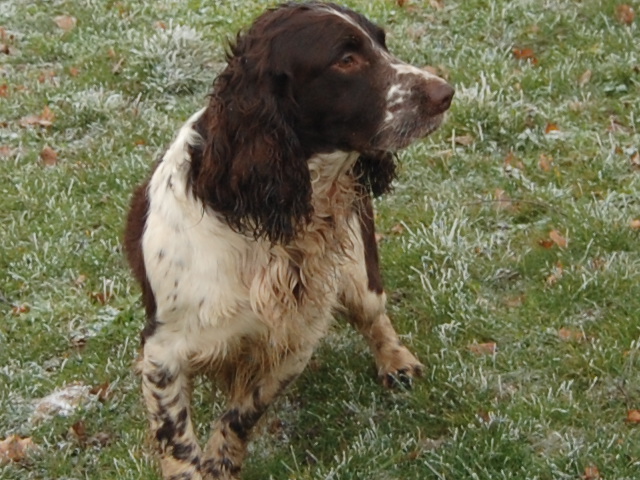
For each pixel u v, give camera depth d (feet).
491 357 22.59
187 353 18.99
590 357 22.13
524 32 36.91
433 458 19.98
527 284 25.16
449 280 25.02
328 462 20.75
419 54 36.40
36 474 21.08
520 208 27.89
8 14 42.96
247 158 17.51
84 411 22.38
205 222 18.22
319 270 18.97
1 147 33.22
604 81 33.45
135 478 20.35
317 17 17.56
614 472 19.20
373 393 22.09
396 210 28.43
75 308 25.72
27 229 28.89
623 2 37.11
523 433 20.30
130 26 41.32
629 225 26.40
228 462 20.21
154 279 18.79
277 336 18.95
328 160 18.29
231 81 17.69
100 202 30.14
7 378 23.47
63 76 37.81
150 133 33.17
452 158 30.19
